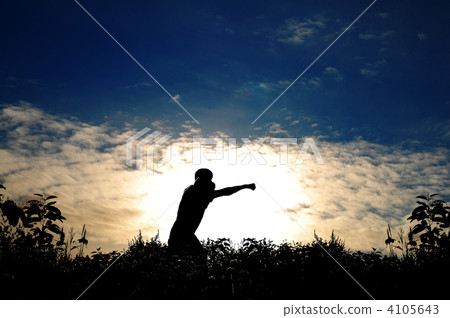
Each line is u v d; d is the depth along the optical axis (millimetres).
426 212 5707
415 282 4973
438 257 5336
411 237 5676
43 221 5668
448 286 4844
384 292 4852
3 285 4695
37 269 5043
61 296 4613
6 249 5297
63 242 5762
